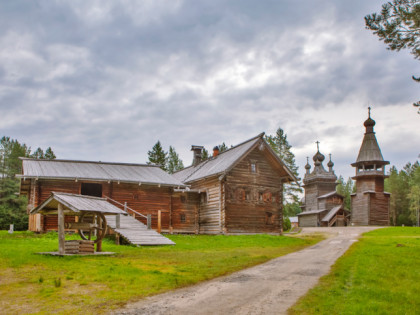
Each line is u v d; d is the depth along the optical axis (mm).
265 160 37406
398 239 28156
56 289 9875
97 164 33406
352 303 8734
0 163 74750
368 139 64750
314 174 76938
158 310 8305
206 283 11367
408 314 7984
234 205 34344
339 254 19141
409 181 99562
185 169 49531
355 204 65188
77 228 16297
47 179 27828
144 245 21641
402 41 17859
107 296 9367
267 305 8781
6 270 11906
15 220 52062
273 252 20703
